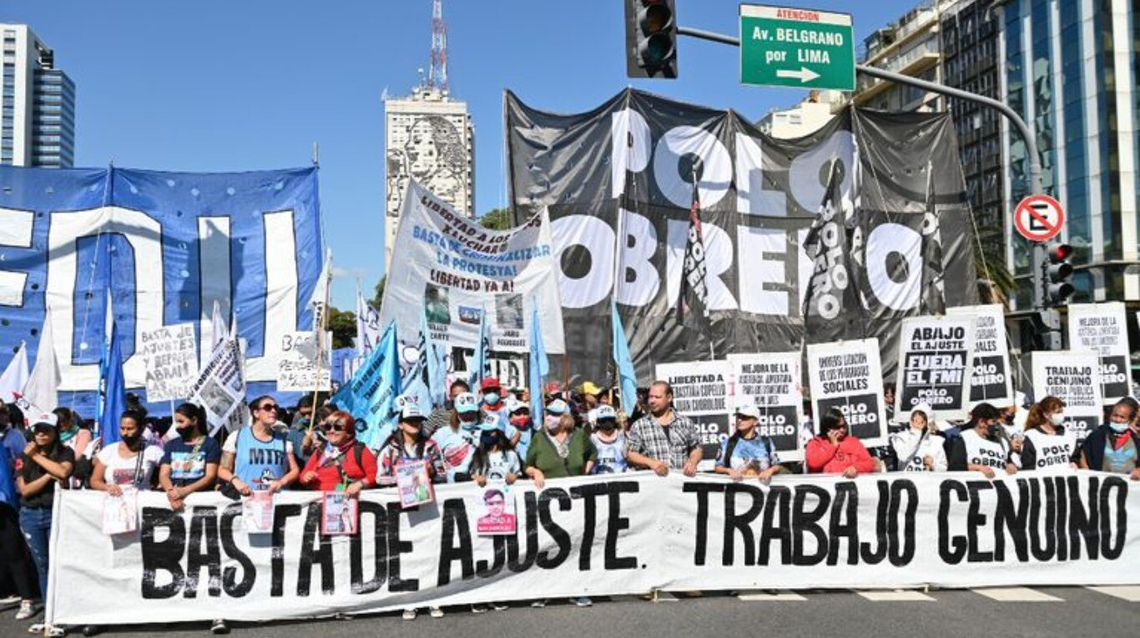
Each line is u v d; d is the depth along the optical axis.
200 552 7.98
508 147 14.61
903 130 16.53
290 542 8.12
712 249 15.34
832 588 9.05
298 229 15.23
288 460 8.70
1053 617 7.87
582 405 12.77
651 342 14.70
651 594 8.70
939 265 16.39
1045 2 59.75
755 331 15.42
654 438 9.06
